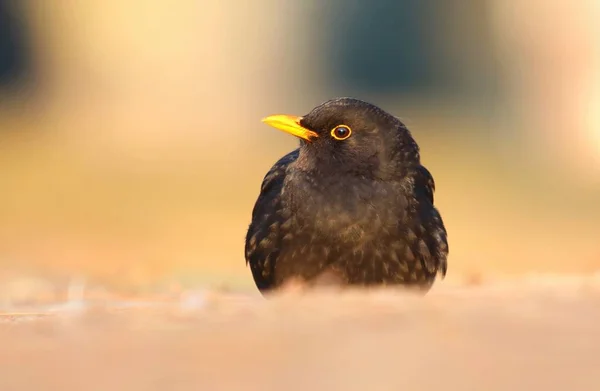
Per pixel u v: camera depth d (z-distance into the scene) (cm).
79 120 3656
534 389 493
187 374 522
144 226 2202
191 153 3222
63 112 3734
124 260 1789
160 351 568
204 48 3831
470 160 3084
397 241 868
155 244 2009
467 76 4034
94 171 2853
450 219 2377
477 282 971
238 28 3878
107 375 526
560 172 3017
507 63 3547
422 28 4147
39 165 2903
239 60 3875
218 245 2012
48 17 3884
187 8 3819
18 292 1118
